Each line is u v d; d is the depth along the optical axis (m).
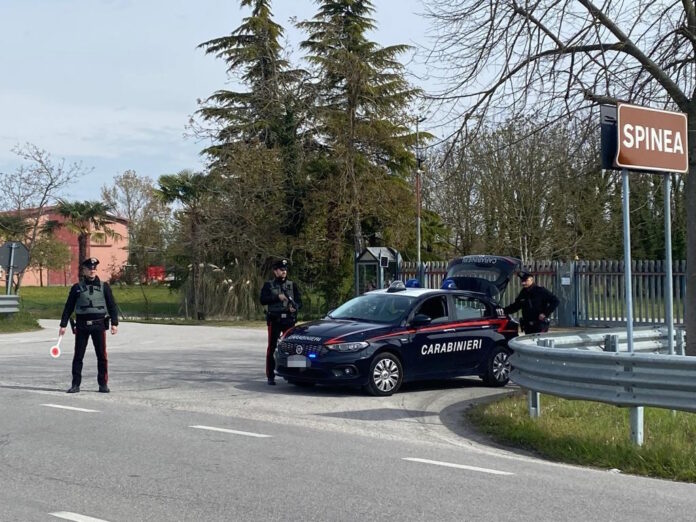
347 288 35.81
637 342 12.09
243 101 38.34
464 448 8.88
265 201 35.38
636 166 9.25
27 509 6.12
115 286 48.25
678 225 24.95
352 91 33.22
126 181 70.81
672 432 8.80
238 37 39.56
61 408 10.98
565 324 26.94
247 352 20.03
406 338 12.84
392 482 7.08
